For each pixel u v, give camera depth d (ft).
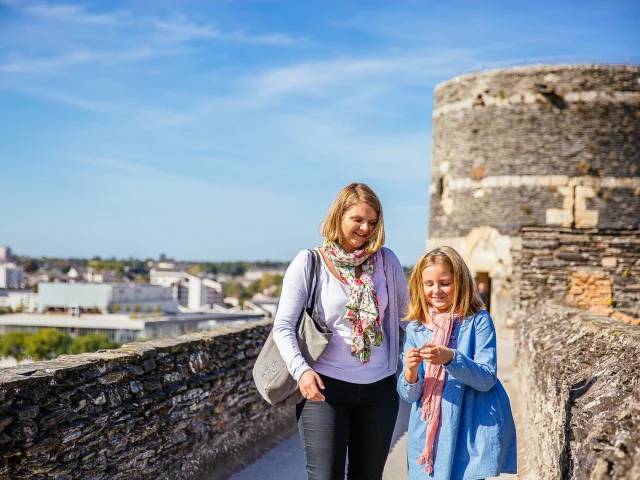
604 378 15.72
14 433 15.46
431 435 14.51
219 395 25.40
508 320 68.80
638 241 61.41
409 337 15.66
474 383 14.11
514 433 14.84
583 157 68.03
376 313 15.51
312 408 15.43
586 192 67.87
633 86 68.03
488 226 70.74
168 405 21.66
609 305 61.00
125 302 405.39
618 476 11.53
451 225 73.92
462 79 72.95
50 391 16.92
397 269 16.56
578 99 68.03
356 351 15.34
